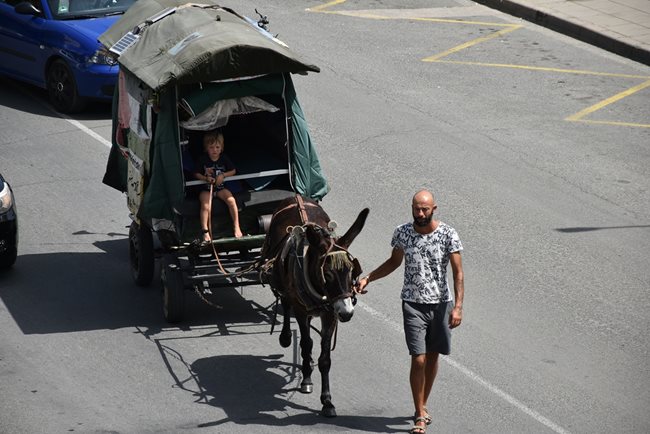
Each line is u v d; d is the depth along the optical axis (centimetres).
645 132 1986
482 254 1481
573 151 1883
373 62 2323
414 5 2806
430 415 1073
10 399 1091
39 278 1405
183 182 1228
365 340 1246
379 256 1474
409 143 1891
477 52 2430
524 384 1145
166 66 1208
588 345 1237
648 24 2612
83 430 1032
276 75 1252
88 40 2003
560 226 1583
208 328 1277
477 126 1983
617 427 1060
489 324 1284
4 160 1812
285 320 1180
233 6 2684
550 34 2602
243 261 1274
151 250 1348
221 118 1252
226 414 1072
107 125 2009
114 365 1173
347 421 1060
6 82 2256
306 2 2780
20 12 2083
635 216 1633
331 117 2002
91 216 1616
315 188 1316
